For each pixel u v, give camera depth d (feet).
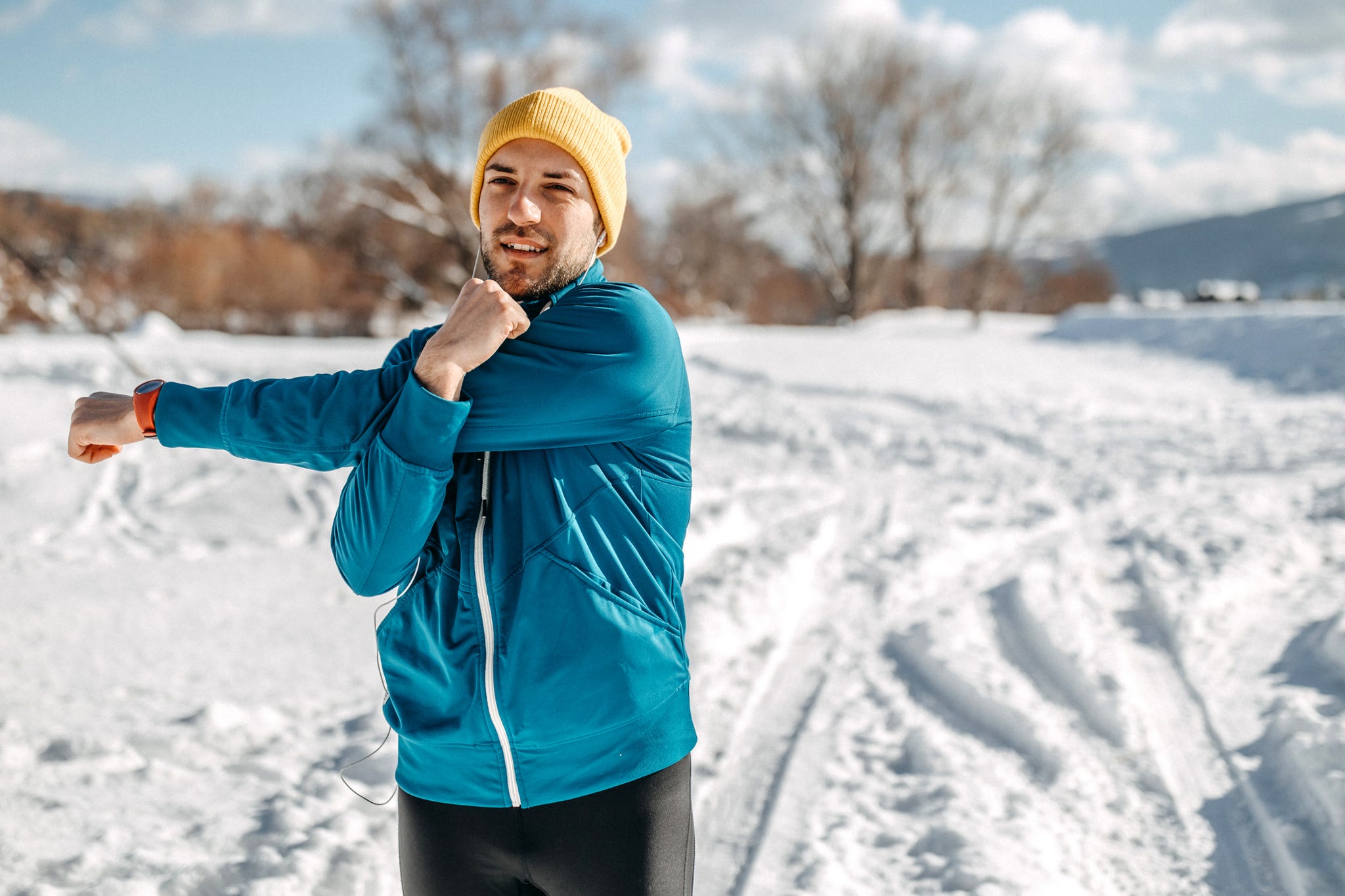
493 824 5.05
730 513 21.91
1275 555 19.06
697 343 63.87
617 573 5.08
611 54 120.37
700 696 13.64
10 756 11.93
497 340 4.83
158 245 127.85
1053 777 11.70
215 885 9.44
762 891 9.52
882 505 24.98
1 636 16.25
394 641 5.22
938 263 153.58
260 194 146.82
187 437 5.28
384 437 4.76
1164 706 13.44
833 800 11.25
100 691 14.26
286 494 25.89
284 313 127.24
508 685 4.90
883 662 15.26
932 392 43.91
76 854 9.87
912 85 140.26
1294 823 10.53
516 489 5.10
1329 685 13.64
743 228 161.48
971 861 9.83
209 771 11.90
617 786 5.01
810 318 182.60
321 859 9.73
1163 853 10.35
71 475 26.99
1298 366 48.16
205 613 17.75
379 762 11.92
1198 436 33.55
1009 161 137.39
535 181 5.48
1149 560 18.97
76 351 45.11
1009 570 19.45
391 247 122.01
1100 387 46.19
